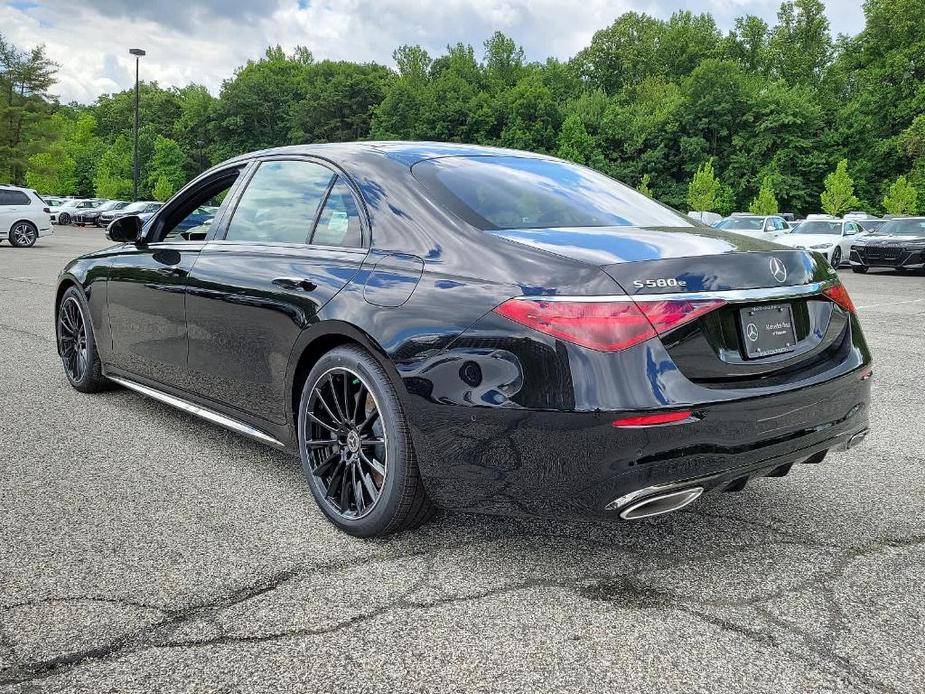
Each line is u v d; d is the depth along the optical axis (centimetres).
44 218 2230
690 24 10962
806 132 7069
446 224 265
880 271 1942
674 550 269
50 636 209
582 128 7688
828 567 257
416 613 224
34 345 664
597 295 221
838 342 275
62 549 264
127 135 10775
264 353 311
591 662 199
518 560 260
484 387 232
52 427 414
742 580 247
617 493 222
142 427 417
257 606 227
